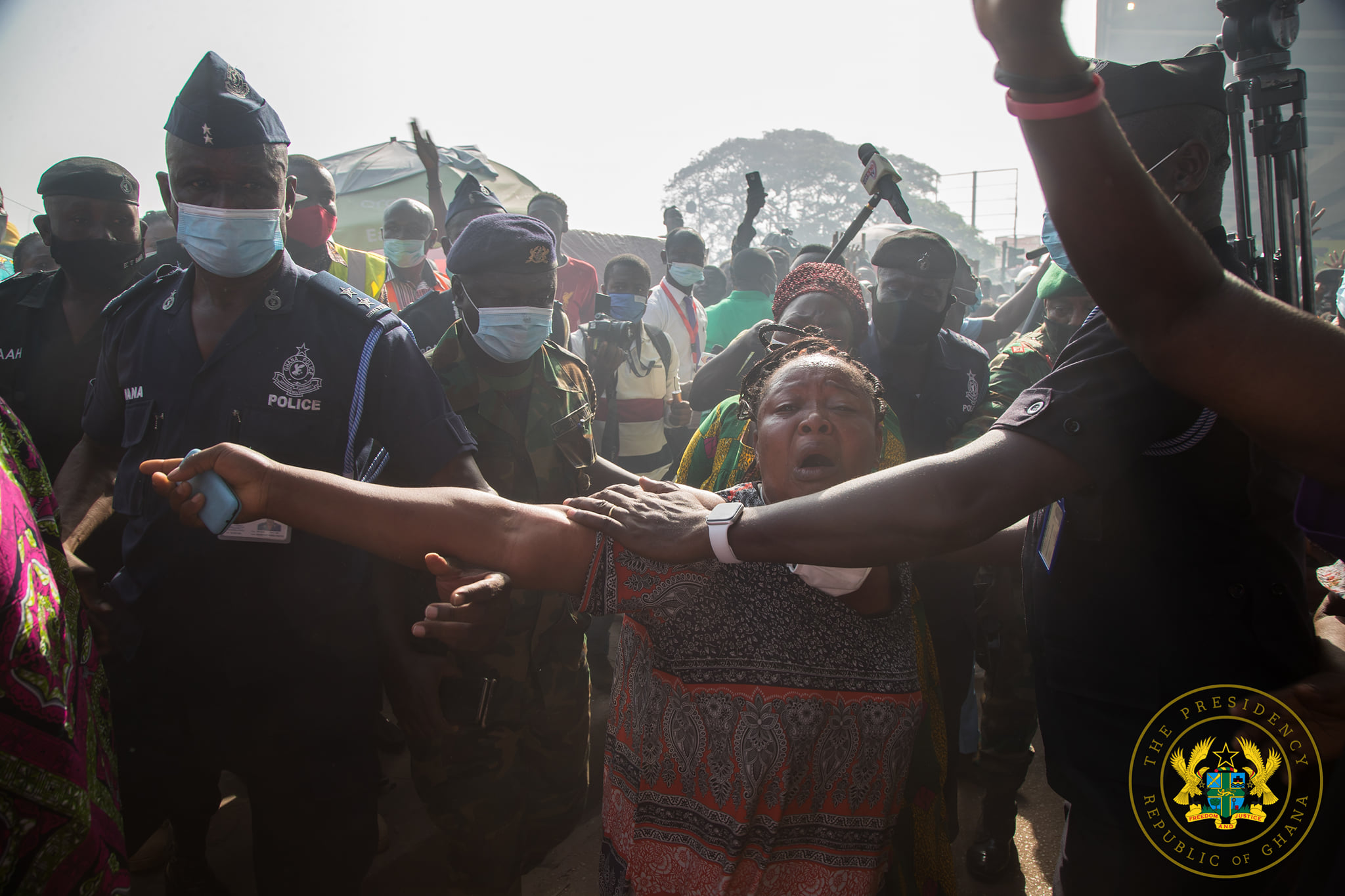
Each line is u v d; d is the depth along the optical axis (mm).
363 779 1905
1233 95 1563
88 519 1849
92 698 1321
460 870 2178
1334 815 1054
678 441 4758
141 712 1778
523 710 2211
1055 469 1184
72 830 1143
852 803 1358
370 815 1938
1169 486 1301
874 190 3340
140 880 2395
